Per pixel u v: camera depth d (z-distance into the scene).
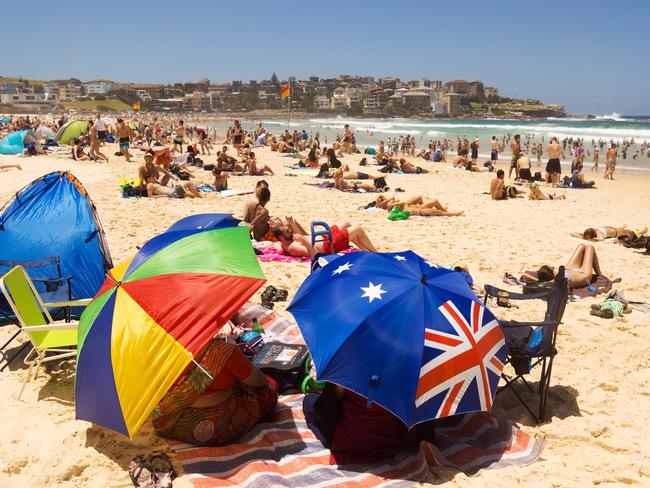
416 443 3.62
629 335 5.71
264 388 3.81
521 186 19.59
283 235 8.22
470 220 12.13
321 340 3.34
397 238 9.98
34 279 5.32
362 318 3.28
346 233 7.70
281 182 17.56
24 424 3.73
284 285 6.86
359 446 3.49
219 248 3.79
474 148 29.62
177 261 3.65
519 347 4.02
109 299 3.47
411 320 3.27
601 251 9.53
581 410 4.19
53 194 5.88
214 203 12.96
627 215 13.92
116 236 9.08
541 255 9.04
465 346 3.29
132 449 3.50
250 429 3.72
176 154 25.48
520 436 3.74
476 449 3.60
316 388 4.26
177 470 3.29
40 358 4.27
